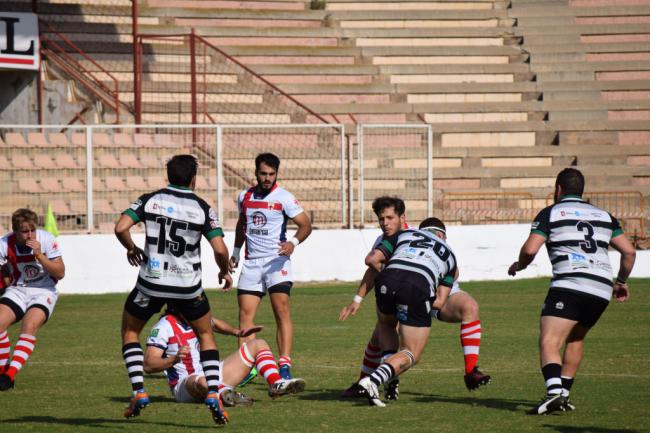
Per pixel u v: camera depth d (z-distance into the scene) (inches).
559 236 898.1
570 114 3472.0
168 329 926.4
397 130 2410.2
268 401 990.4
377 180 2849.4
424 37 3833.7
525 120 3486.7
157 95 3272.6
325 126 2299.5
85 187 2358.5
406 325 943.7
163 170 2625.5
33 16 2965.1
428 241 967.0
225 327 941.2
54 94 3031.5
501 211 2682.1
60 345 1439.5
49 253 1098.7
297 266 2320.4
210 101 3326.8
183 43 3582.7
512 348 1344.7
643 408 916.0
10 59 2930.6
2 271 1112.8
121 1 3777.1
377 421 868.0
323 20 3885.3
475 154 3255.4
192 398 925.8
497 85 3572.8
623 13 3927.2
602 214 911.0
